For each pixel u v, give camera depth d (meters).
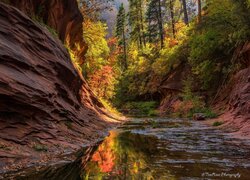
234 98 20.25
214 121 20.44
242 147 10.45
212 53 28.95
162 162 8.03
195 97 30.98
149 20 64.06
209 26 26.17
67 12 22.92
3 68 9.54
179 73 41.25
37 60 12.65
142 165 7.62
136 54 69.44
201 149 10.18
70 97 15.27
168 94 43.19
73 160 8.44
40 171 7.05
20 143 8.64
